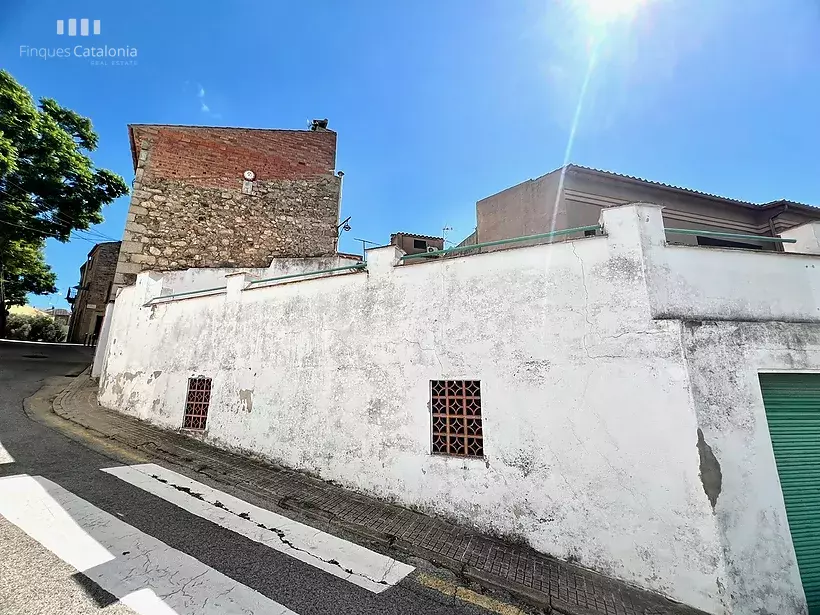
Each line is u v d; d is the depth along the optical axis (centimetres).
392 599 341
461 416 509
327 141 1483
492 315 511
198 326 773
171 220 1222
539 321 484
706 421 394
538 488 446
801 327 444
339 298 630
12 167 1324
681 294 445
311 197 1417
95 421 741
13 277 2355
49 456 553
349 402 581
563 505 431
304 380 628
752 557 364
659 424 406
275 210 1363
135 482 504
